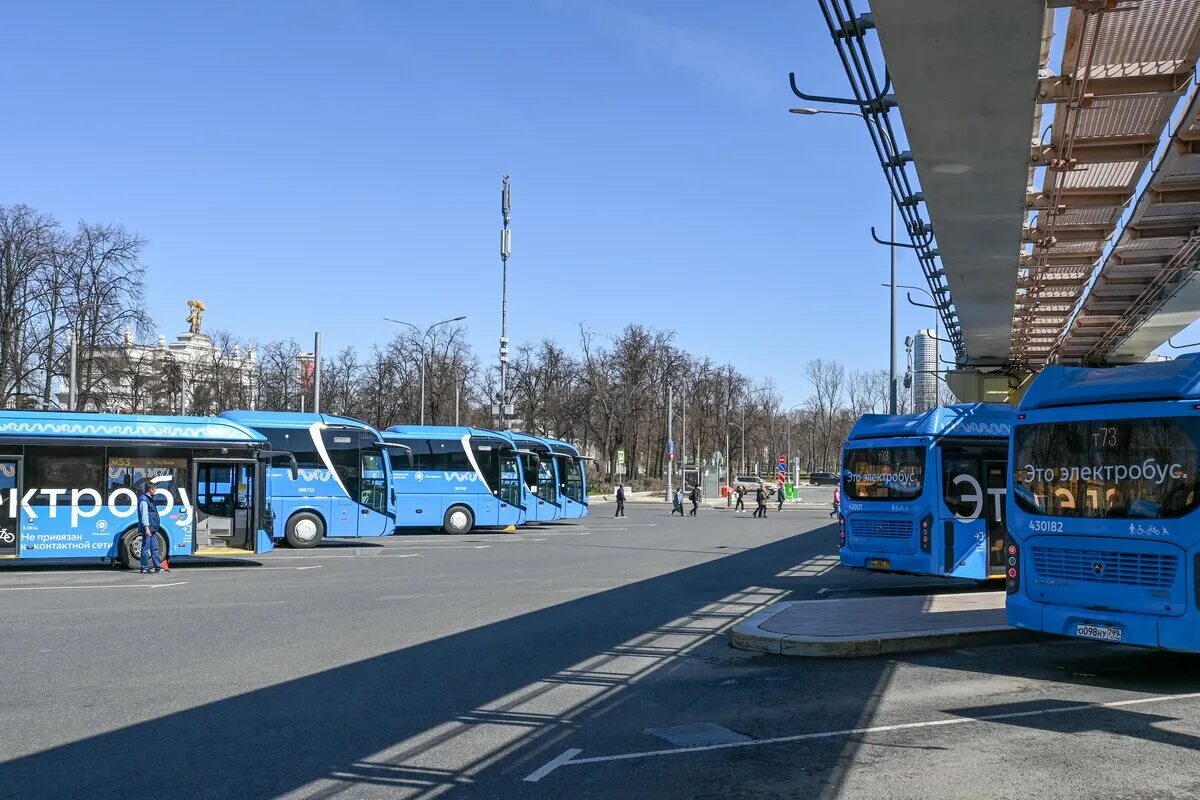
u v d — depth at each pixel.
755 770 6.59
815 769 6.60
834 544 30.08
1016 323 18.44
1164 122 9.02
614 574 20.39
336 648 11.25
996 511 17.52
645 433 83.81
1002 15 6.27
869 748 7.15
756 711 8.34
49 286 42.03
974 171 9.04
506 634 12.33
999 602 14.74
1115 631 9.52
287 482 27.61
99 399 43.84
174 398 51.94
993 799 5.95
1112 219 11.86
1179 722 7.95
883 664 10.56
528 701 8.65
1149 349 22.00
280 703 8.49
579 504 40.62
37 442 20.27
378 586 17.86
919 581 19.58
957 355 24.17
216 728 7.63
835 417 104.69
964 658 10.96
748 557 25.02
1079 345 21.47
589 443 86.19
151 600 15.67
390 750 7.04
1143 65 8.00
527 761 6.79
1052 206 11.34
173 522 21.05
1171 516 9.22
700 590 17.47
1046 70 8.23
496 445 34.66
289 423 27.94
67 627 12.78
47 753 6.91
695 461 91.25
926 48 6.75
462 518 33.88
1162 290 15.34
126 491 20.80
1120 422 9.77
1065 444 10.30
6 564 22.33
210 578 19.28
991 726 7.81
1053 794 6.04
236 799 5.94
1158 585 9.28
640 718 8.07
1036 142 9.66
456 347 63.44
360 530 28.11
